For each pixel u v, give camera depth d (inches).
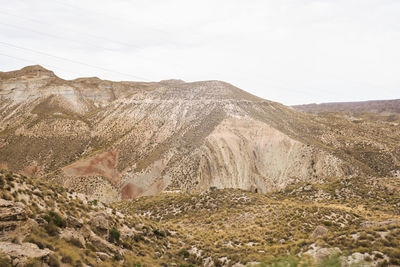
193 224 2118.6
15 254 710.5
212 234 1780.3
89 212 1311.5
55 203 1169.4
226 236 1680.6
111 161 5989.2
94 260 924.0
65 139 7258.9
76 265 820.6
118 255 1074.1
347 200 2378.2
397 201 2148.1
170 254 1401.3
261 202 2364.7
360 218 1780.3
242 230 1793.8
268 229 1738.4
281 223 1803.6
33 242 817.5
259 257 1176.2
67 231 1008.2
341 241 1067.9
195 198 2701.8
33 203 1048.8
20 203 921.5
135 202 3159.5
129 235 1364.4
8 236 794.2
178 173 4963.1
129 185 5260.8
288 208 2090.3
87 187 5177.2
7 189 1021.8
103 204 1611.7
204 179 4456.2
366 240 1016.9
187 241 1681.8
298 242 1258.6
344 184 2694.4
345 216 1804.9
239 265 1149.1
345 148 5378.9
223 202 2490.2
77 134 7396.7
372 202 2260.1
